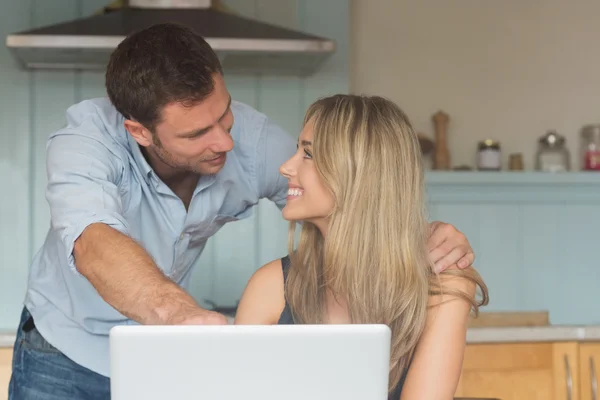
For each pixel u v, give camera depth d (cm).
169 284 124
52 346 204
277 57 320
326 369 94
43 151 346
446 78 391
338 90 360
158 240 205
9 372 299
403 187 166
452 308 167
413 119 389
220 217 213
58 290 204
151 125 174
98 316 201
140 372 92
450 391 163
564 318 388
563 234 386
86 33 293
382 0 388
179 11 316
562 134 397
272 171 215
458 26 392
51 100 346
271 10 358
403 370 167
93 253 143
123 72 171
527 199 383
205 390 93
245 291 188
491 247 383
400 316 165
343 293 169
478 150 383
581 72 397
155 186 196
